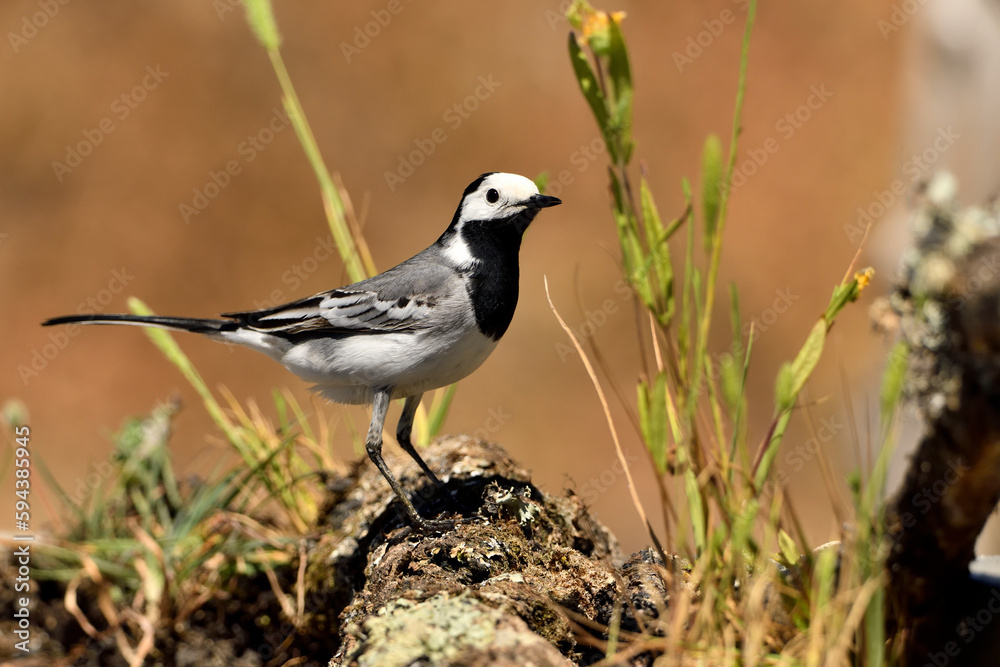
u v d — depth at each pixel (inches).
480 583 261.1
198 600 306.7
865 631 202.8
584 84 252.5
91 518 329.7
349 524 331.9
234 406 392.8
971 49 419.2
